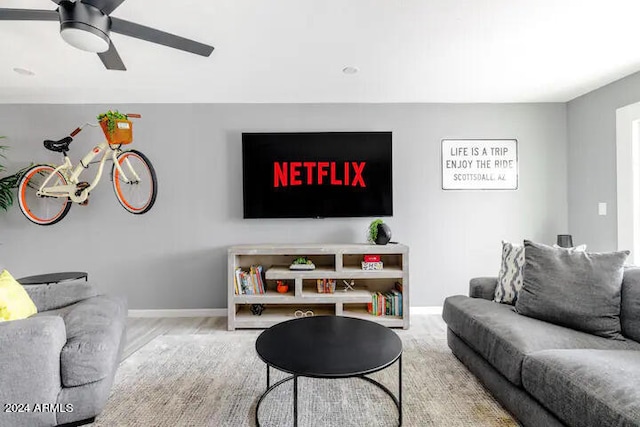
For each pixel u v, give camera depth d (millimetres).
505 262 2389
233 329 3070
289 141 3451
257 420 1677
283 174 3451
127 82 2926
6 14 1476
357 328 1914
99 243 3463
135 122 3477
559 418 1381
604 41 2252
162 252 3498
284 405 1838
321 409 1800
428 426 1655
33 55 2381
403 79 2916
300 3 1800
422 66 2646
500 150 3547
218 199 3516
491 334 1850
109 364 1711
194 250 3508
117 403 1859
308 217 3465
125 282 3488
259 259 3531
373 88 3129
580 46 2322
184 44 1794
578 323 1819
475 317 2066
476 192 3553
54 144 3014
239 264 3369
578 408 1260
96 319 1877
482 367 1995
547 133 3557
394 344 1687
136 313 3488
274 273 3131
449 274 3555
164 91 3160
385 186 3473
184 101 3453
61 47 2260
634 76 2787
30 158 3432
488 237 3559
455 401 1867
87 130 3441
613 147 2988
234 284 3109
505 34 2156
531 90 3205
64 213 3316
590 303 1810
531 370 1517
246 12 1876
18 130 3424
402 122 3537
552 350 1565
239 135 3520
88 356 1630
